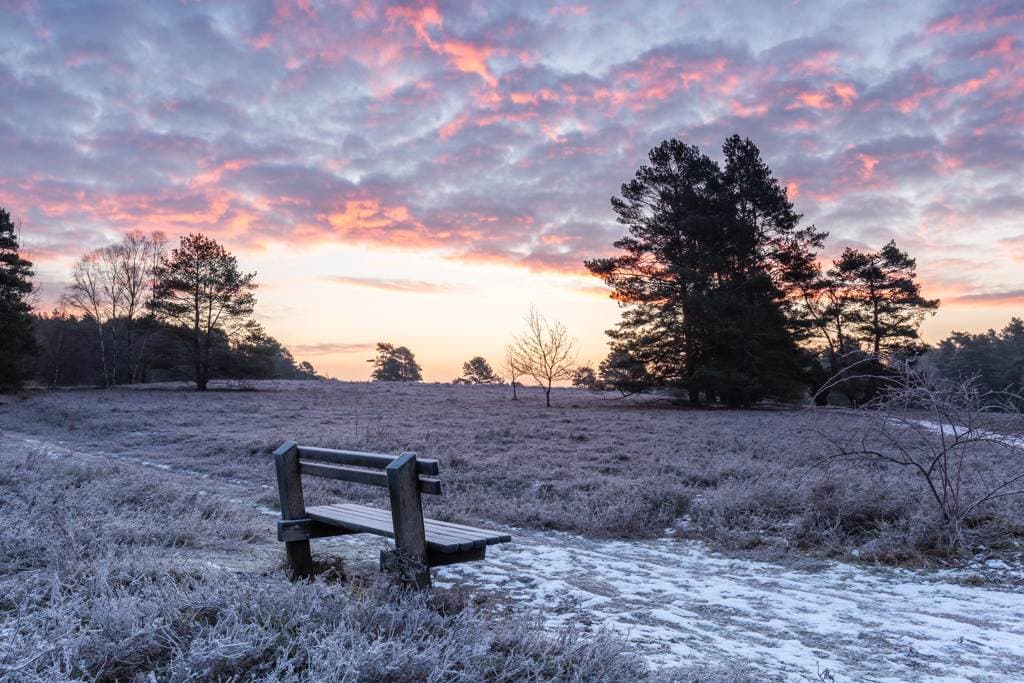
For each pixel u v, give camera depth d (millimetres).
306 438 19688
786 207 41594
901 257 48594
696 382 39750
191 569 5062
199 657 3043
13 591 4246
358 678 3047
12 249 47000
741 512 9867
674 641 4613
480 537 4879
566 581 6535
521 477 13062
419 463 4621
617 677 3619
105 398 41656
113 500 8750
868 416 8656
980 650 4656
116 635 3367
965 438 7953
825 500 9047
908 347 47906
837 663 4289
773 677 3945
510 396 50312
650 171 41938
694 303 38375
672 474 13148
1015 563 7105
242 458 16688
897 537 7980
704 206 40562
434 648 3416
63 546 5660
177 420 26797
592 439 20422
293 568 5609
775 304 41250
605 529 9578
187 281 53062
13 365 44500
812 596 6242
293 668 3115
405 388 58750
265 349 55562
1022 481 8539
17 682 2721
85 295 55781
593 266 42375
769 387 39281
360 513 5621
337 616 3834
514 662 3479
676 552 8492
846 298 50094
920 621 5414
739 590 6422
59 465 11406
